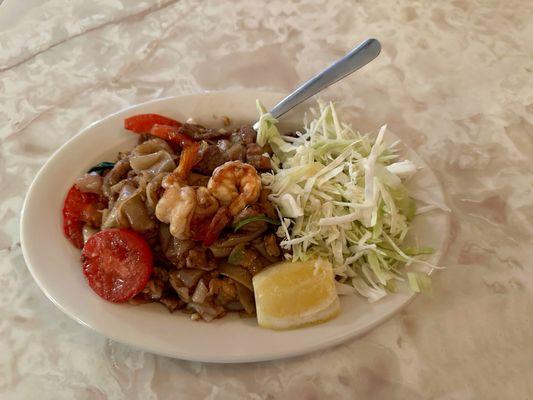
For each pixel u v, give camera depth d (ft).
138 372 0.84
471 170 1.13
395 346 0.87
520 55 1.38
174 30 1.43
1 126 1.21
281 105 1.16
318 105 1.20
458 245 1.00
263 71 1.33
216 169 0.97
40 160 1.15
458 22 1.47
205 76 1.32
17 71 1.33
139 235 0.96
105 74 1.33
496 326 0.89
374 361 0.85
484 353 0.86
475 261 0.98
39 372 0.84
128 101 1.26
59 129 1.21
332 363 0.85
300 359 0.86
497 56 1.38
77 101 1.26
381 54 1.38
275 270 0.92
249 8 1.50
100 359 0.85
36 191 0.99
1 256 0.99
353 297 0.91
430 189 1.03
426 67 1.35
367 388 0.82
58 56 1.37
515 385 0.83
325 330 0.84
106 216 0.99
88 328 0.85
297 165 1.07
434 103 1.26
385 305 0.88
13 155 1.15
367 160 1.04
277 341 0.82
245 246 0.97
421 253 0.95
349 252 1.00
